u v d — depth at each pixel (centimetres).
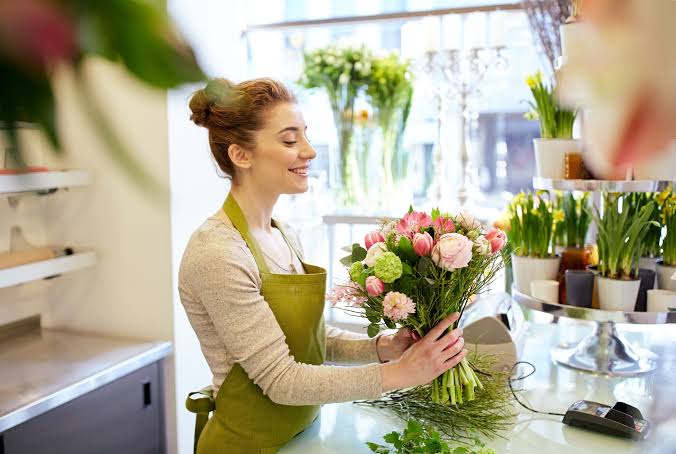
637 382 184
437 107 297
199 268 150
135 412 250
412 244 139
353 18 309
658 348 209
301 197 321
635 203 194
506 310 200
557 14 223
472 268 141
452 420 155
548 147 184
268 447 153
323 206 323
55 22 13
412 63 304
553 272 204
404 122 308
